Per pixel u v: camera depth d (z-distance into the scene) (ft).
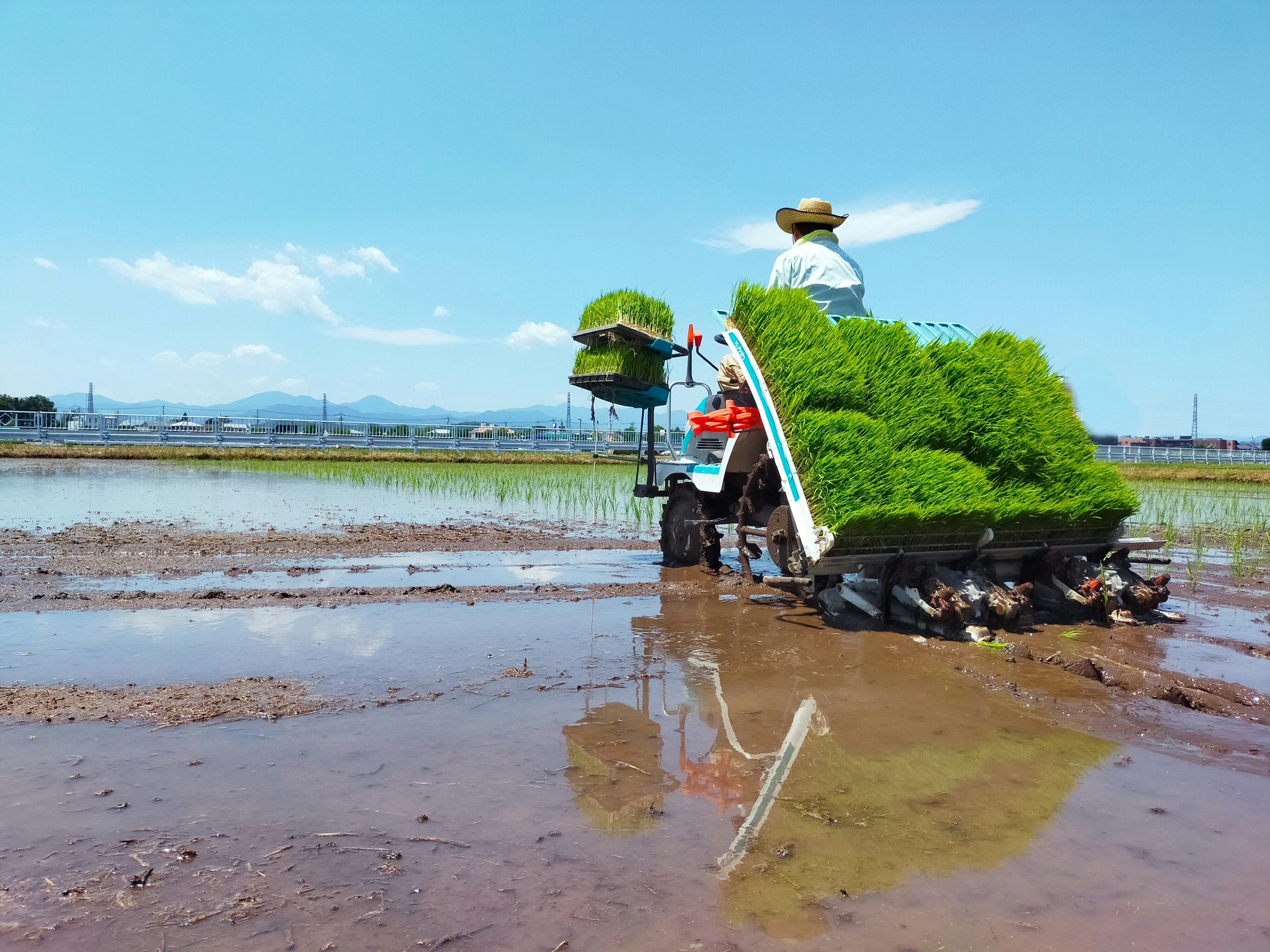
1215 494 64.08
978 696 12.92
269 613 17.66
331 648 14.82
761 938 6.36
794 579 19.21
